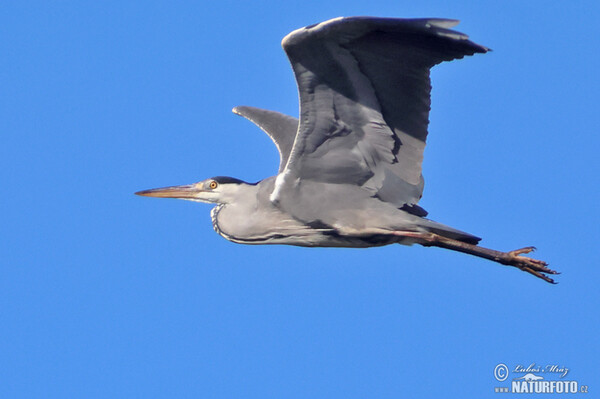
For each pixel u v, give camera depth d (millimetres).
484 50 13594
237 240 16016
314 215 15383
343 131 14695
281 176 15344
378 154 14906
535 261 15211
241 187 16172
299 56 13820
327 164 15023
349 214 15273
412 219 15242
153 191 16641
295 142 14820
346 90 14258
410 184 15180
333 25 13383
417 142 14742
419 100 14477
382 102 14492
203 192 16312
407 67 14164
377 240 15445
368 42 13773
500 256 15227
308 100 14312
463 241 15406
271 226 15742
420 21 13227
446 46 13820
